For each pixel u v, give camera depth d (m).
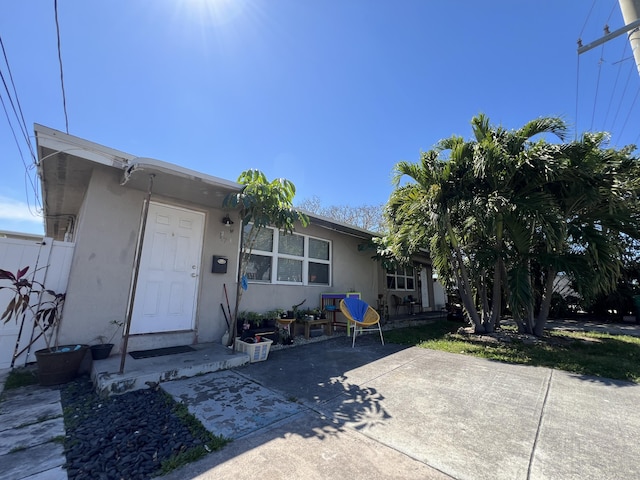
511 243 6.11
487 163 5.23
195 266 5.12
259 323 5.59
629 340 6.29
